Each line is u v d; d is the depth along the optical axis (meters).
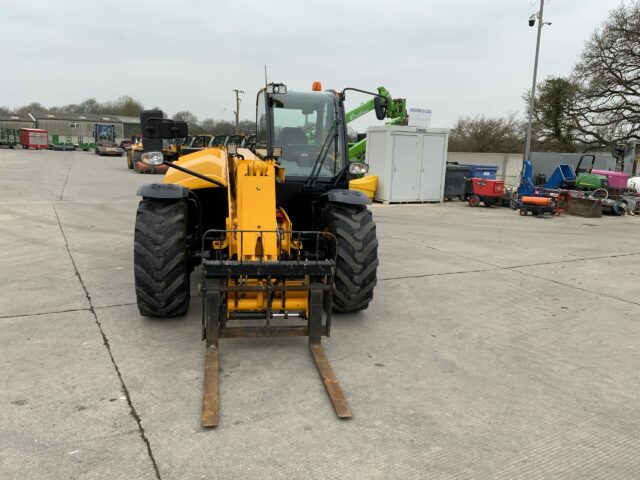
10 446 2.68
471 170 17.41
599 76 25.70
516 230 11.27
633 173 23.28
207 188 5.24
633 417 3.23
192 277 6.05
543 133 29.88
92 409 3.06
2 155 35.12
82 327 4.37
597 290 6.29
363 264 4.50
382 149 15.84
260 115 5.37
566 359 4.13
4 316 4.59
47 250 7.35
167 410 3.08
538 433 3.01
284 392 3.37
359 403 3.28
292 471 2.56
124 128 73.00
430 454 2.76
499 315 5.19
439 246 8.90
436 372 3.79
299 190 5.02
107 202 12.77
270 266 3.74
